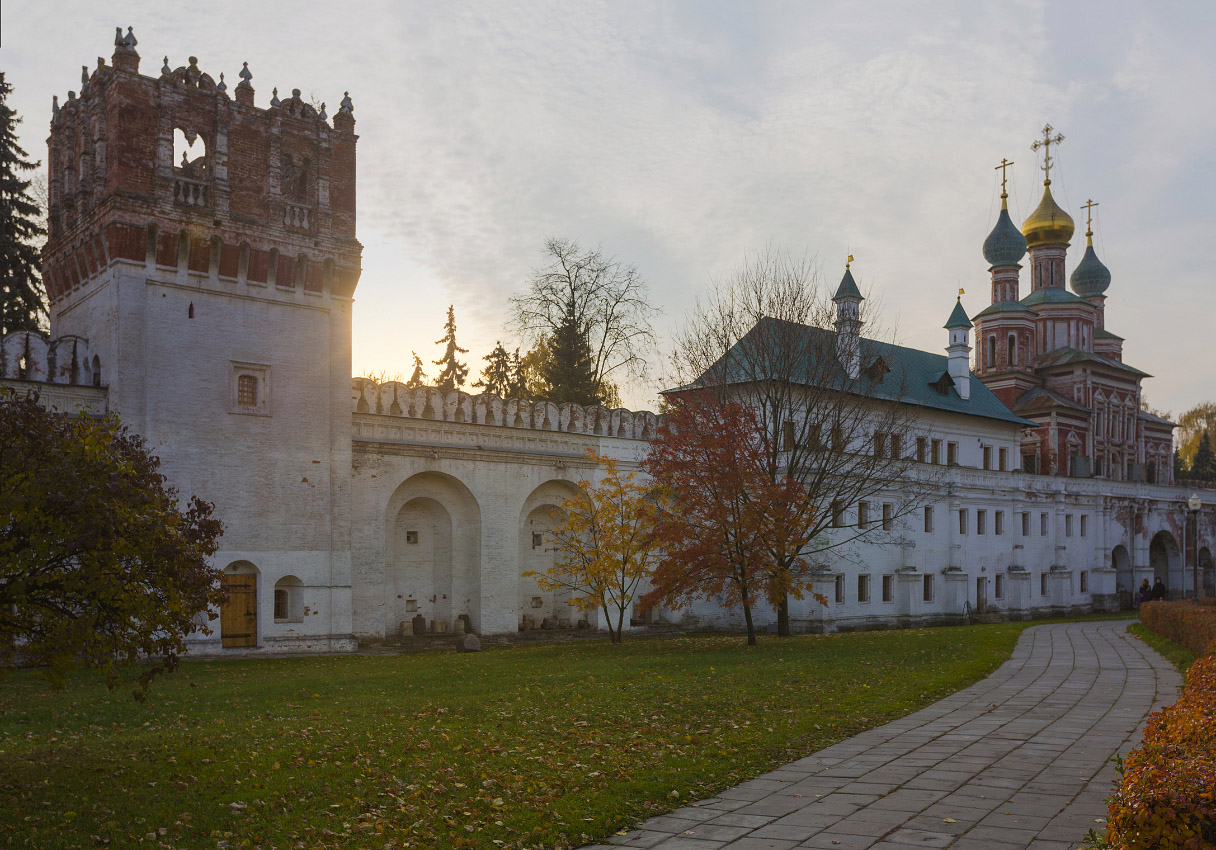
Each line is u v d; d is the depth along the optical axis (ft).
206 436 107.04
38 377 104.47
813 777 43.57
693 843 34.58
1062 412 242.37
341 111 120.78
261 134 113.39
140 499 45.09
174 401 105.09
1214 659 50.47
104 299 104.94
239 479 108.99
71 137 114.62
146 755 47.29
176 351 105.60
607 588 129.08
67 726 58.95
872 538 172.45
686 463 110.22
